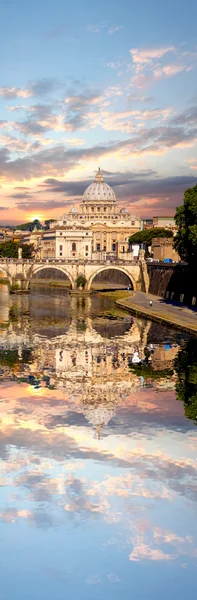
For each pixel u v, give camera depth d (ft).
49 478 116.26
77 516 102.01
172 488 112.27
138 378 198.39
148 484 113.60
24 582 87.04
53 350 251.80
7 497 108.78
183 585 86.89
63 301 505.66
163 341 275.39
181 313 370.73
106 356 237.45
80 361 226.79
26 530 98.94
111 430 142.92
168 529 99.45
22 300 514.68
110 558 92.48
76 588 85.66
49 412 157.38
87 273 601.62
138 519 101.45
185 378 197.88
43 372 206.39
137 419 152.87
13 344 266.57
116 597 83.82
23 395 174.09
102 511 105.19
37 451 129.18
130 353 244.63
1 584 86.69
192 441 136.05
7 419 150.30
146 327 327.47
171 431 142.82
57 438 137.28
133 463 123.54
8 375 200.75
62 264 599.57
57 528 98.63
